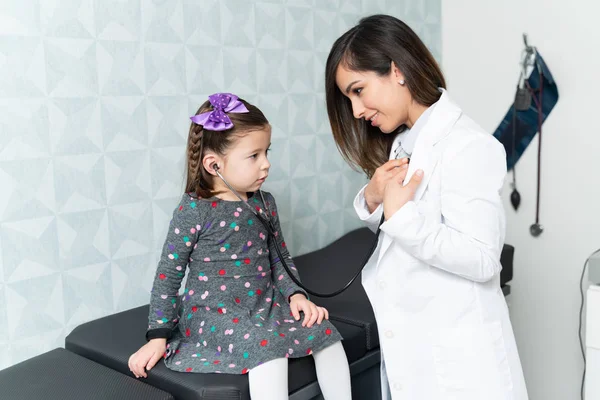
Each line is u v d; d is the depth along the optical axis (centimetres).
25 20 148
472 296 122
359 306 167
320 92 219
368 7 229
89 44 159
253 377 124
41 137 153
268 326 133
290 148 210
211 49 184
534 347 237
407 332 125
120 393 125
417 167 123
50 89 153
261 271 143
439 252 114
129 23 166
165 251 138
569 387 230
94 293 166
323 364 136
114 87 164
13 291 151
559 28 219
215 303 137
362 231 230
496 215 117
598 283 175
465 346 121
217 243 138
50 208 156
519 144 232
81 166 160
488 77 239
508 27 232
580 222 221
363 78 124
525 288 237
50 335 158
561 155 223
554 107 223
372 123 130
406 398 125
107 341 149
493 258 117
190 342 139
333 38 220
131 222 172
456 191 118
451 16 248
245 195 143
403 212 116
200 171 138
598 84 212
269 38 200
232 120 133
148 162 174
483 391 119
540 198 230
